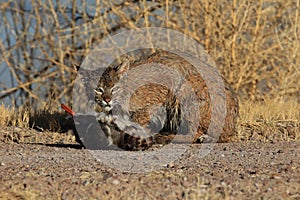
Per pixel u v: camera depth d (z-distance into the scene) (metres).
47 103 37.56
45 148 21.98
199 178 16.48
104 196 15.05
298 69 40.69
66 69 41.97
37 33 44.94
